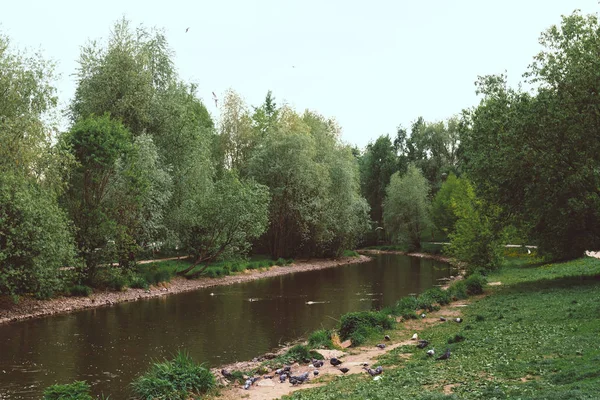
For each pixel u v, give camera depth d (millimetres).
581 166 22891
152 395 11609
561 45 24000
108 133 30125
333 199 59875
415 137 94688
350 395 10273
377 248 90438
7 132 23984
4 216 23016
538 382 9211
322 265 57188
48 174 25984
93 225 30109
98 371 15695
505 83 27031
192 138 40938
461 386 9664
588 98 21969
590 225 25031
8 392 13578
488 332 15438
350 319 19297
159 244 36938
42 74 27000
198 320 24453
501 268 40062
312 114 68312
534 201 24719
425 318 21266
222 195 39406
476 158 26844
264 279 43156
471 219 37781
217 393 12352
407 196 78125
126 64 36188
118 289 32000
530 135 24219
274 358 16797
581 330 13688
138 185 31453
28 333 21141
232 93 59812
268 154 55094
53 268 25203
